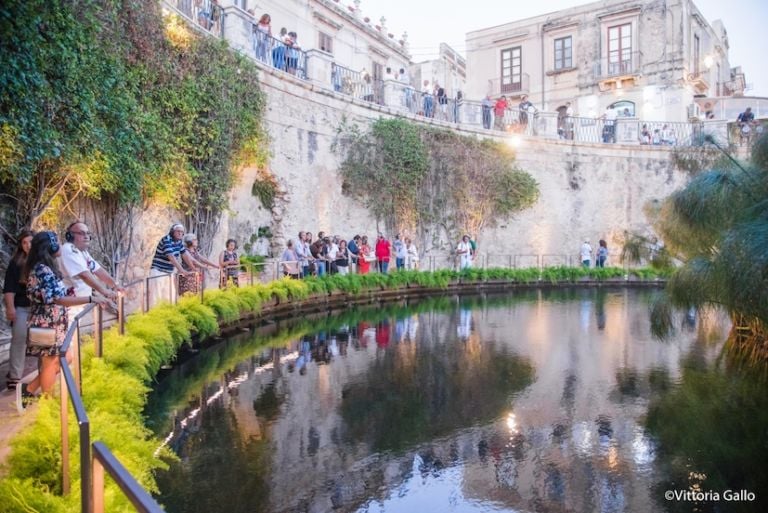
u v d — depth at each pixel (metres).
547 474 4.42
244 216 13.72
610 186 23.75
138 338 5.83
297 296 11.95
